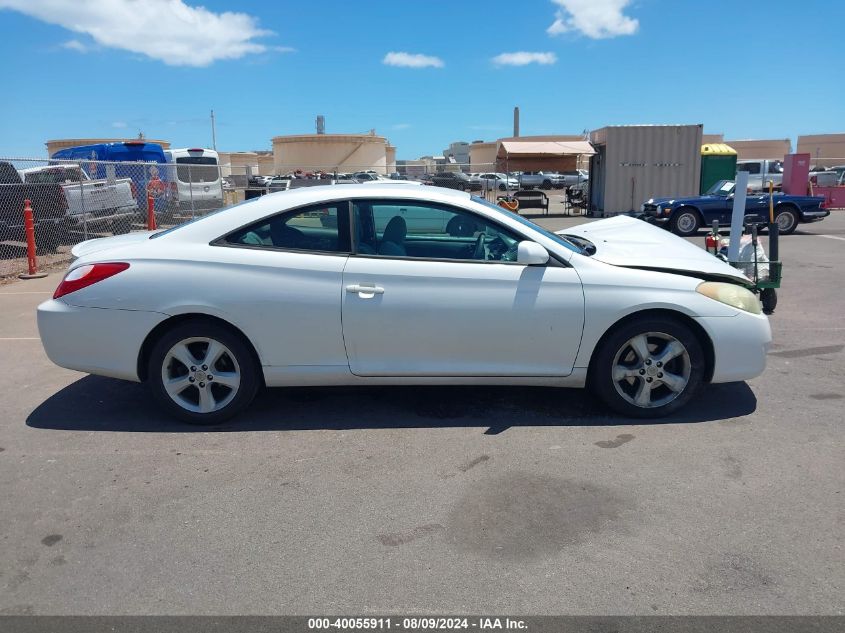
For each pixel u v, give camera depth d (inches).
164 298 171.9
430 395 202.2
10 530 131.3
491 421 182.2
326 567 118.2
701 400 196.2
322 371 175.8
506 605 107.8
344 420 183.8
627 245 205.2
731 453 160.9
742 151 2161.7
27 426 182.2
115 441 172.1
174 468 156.6
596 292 173.0
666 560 118.9
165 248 176.1
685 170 892.0
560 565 118.0
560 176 1846.7
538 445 166.9
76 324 175.3
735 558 119.3
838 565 116.8
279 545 125.0
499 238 180.4
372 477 151.1
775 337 265.3
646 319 175.3
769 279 270.7
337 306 171.8
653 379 179.0
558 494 142.5
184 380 177.9
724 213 673.6
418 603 108.5
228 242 176.9
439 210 179.6
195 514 136.2
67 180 580.4
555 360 176.1
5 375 226.8
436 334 173.2
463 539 126.3
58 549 124.7
